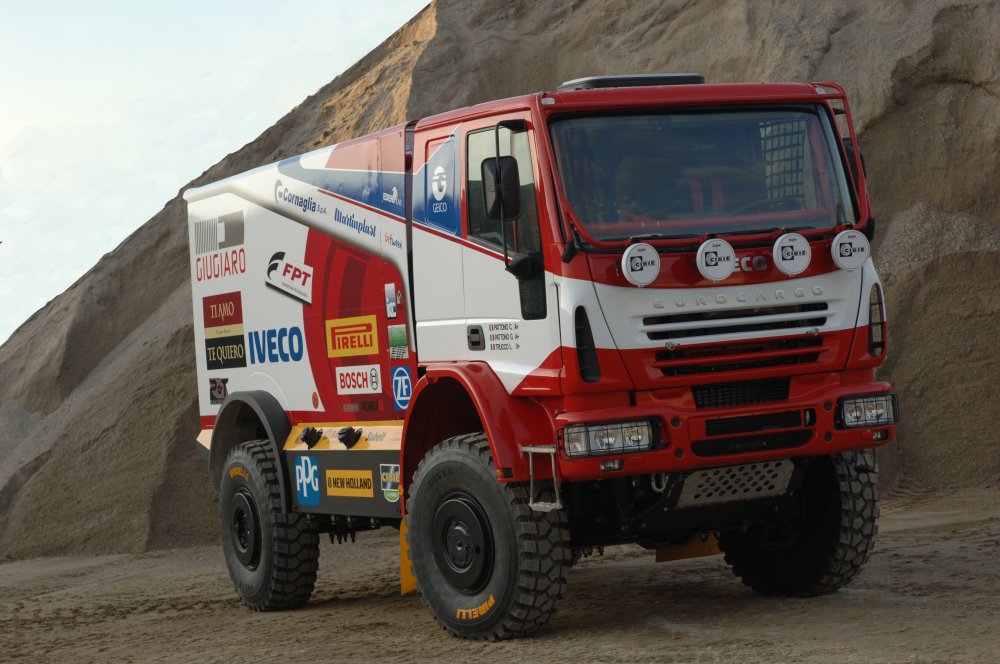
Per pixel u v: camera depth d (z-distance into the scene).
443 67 22.86
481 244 7.89
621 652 6.94
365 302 9.24
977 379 15.77
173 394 18.84
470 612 7.84
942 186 18.16
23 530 17.78
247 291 10.88
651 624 7.91
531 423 7.55
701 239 7.38
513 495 7.55
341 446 9.58
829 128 8.00
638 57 21.56
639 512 7.79
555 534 7.57
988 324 16.17
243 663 7.98
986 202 17.86
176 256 22.69
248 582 10.79
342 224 9.48
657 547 8.73
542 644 7.47
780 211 7.71
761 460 7.51
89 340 21.95
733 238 7.45
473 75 22.56
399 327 8.84
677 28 21.72
